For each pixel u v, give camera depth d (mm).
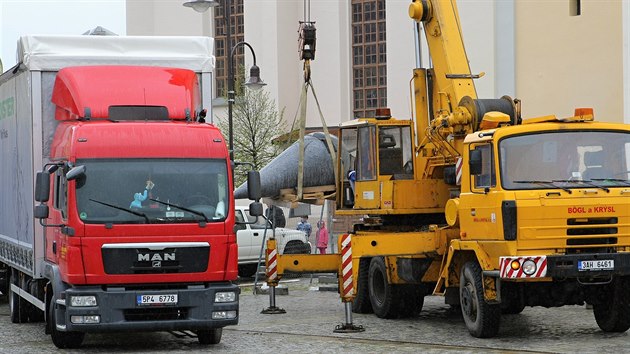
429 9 20922
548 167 16750
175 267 16422
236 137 45625
